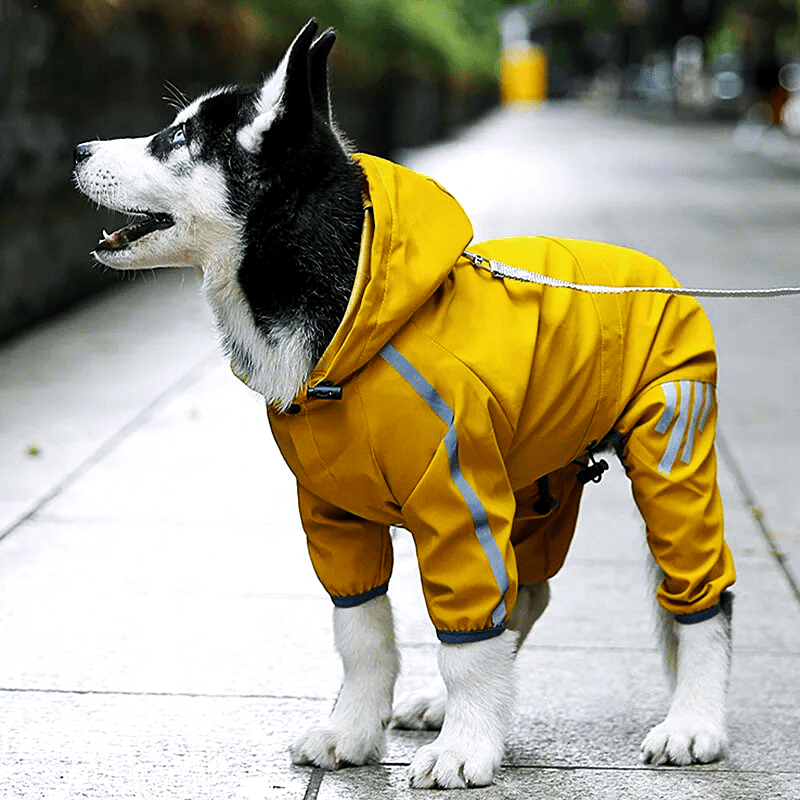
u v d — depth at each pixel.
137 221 5.30
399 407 4.59
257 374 4.78
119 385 11.33
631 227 21.52
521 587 5.65
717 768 4.97
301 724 5.33
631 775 4.91
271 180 4.65
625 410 5.06
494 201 25.48
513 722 5.39
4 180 12.73
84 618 6.43
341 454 4.68
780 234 20.83
